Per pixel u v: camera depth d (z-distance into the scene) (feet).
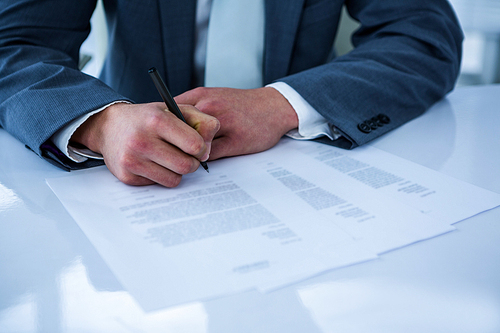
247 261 1.11
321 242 1.20
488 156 1.91
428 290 1.00
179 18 2.94
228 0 3.12
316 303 0.96
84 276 1.05
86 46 6.24
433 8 2.83
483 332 0.88
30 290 1.00
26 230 1.29
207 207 1.44
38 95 1.94
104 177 1.75
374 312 0.93
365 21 3.13
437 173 1.72
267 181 1.69
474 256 1.14
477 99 2.94
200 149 1.57
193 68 3.34
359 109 2.26
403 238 1.22
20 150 2.06
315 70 2.40
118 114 1.76
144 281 1.02
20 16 2.47
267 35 3.09
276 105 2.14
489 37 7.89
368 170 1.78
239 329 0.88
